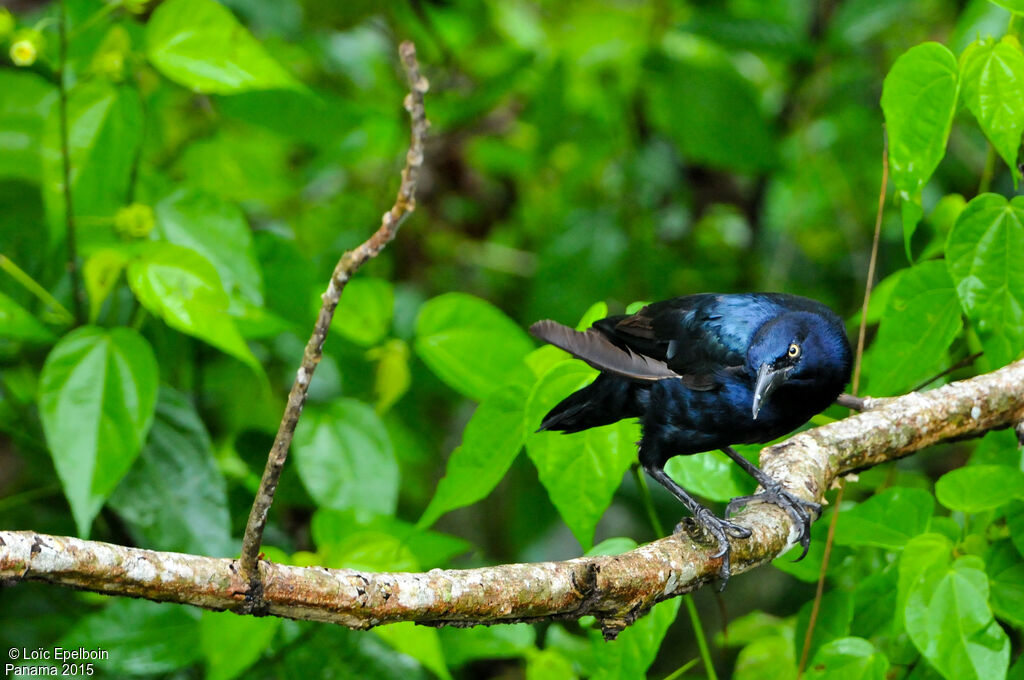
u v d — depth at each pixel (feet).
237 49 28.27
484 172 55.72
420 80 15.37
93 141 28.53
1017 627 30.76
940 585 23.71
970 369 33.14
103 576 17.22
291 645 29.58
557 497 25.79
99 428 25.08
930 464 51.34
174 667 28.02
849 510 26.61
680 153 54.54
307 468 29.96
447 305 31.19
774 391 29.09
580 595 21.34
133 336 25.86
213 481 29.19
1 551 16.34
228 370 36.65
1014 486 24.26
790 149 53.88
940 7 52.26
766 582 52.85
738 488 30.17
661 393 30.04
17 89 30.89
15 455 40.83
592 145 49.65
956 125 50.60
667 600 25.43
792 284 53.62
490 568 20.97
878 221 28.07
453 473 24.85
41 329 26.63
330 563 25.68
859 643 24.97
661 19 49.44
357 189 55.36
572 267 48.78
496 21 50.19
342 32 46.21
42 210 33.24
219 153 38.99
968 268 25.96
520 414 24.81
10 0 41.91
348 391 36.17
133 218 28.22
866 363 32.17
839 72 52.49
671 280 50.55
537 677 28.71
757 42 44.68
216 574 18.16
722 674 36.99
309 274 34.22
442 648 29.27
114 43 28.94
